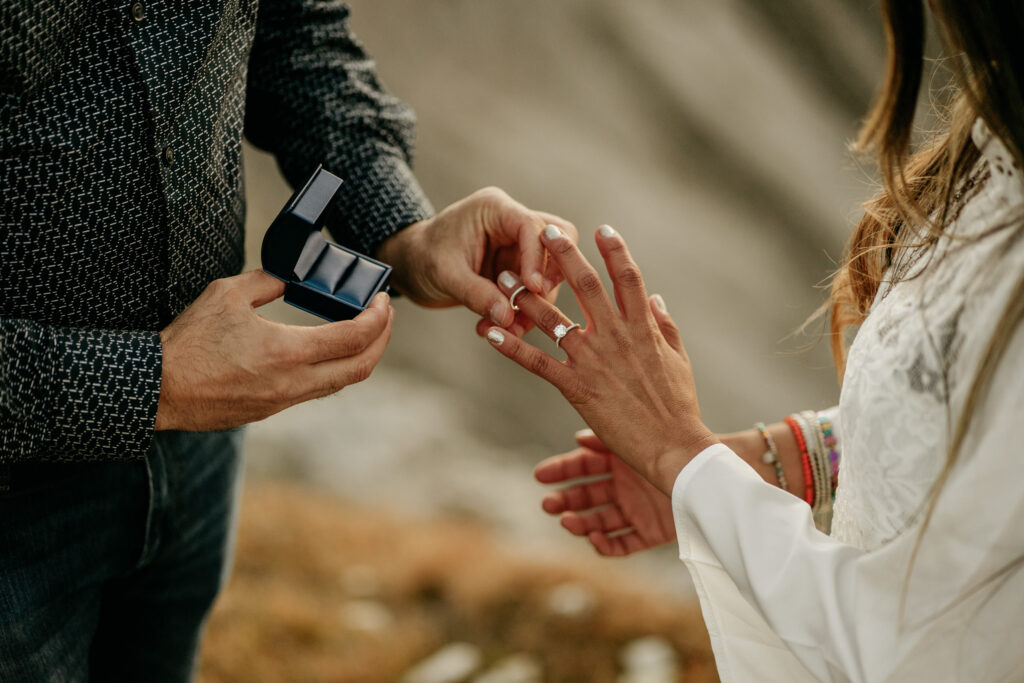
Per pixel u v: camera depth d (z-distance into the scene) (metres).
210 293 1.16
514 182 23.81
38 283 1.16
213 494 1.57
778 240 25.78
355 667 3.26
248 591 3.71
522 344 1.27
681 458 1.17
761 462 1.45
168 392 1.12
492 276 1.52
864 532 1.08
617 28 28.02
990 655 0.95
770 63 28.75
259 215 17.53
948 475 0.90
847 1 29.77
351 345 1.18
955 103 1.06
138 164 1.16
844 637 0.98
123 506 1.39
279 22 1.50
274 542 4.30
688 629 3.43
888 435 0.99
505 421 17.27
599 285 1.23
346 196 1.54
